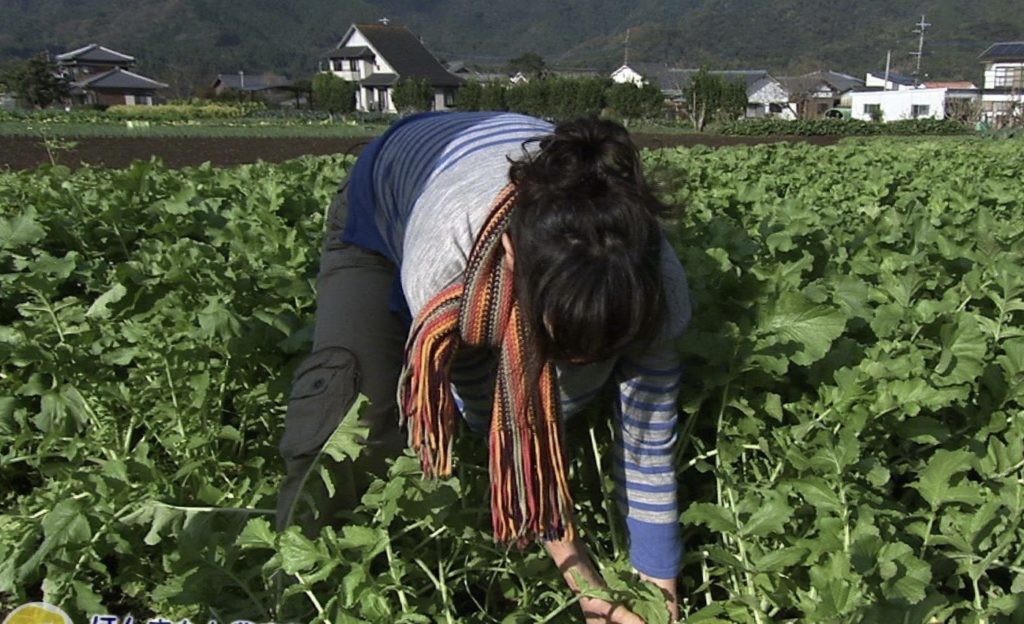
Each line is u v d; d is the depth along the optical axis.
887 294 3.46
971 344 2.85
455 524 2.56
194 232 5.48
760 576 2.35
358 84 107.38
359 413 2.51
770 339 2.62
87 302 4.58
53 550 2.59
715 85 65.44
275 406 3.57
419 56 111.00
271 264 4.33
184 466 2.91
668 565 2.39
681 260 3.32
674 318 2.12
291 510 2.48
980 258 4.00
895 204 6.86
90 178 8.16
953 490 2.34
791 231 4.25
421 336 2.07
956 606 2.21
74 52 130.25
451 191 2.13
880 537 2.23
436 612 2.53
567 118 1.99
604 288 1.73
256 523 2.32
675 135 44.81
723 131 50.44
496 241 1.97
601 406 2.70
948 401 2.60
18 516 3.03
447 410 2.11
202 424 3.26
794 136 46.47
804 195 7.21
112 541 2.71
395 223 2.56
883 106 82.31
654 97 68.88
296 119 70.38
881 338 3.12
